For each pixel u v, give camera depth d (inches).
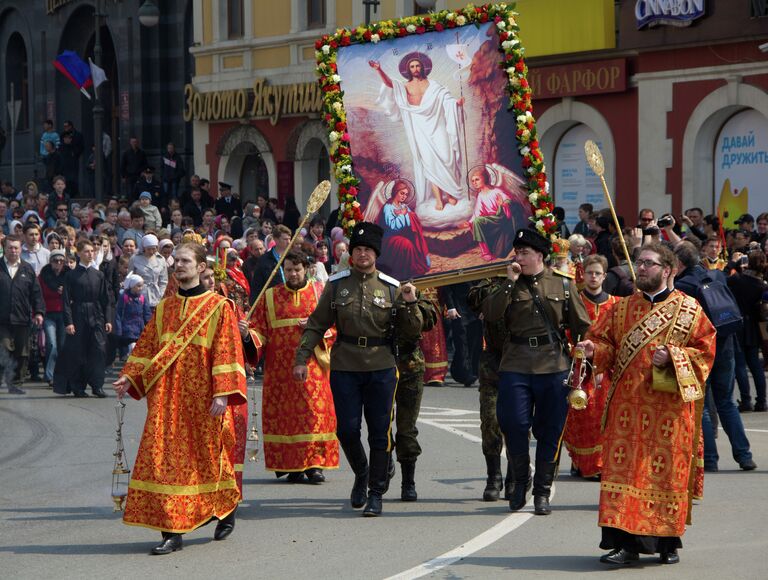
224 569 507.8
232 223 1692.9
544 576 487.8
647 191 1594.5
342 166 700.7
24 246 1264.8
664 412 501.0
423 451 797.9
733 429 722.2
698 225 1221.7
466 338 1133.7
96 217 1551.4
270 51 2080.5
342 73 709.9
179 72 2449.6
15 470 745.0
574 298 604.1
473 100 699.4
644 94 1585.9
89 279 1107.3
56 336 1186.0
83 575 500.4
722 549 529.3
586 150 590.2
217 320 545.6
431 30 706.2
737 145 1518.2
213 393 538.9
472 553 528.4
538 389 601.0
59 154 2110.0
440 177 698.2
